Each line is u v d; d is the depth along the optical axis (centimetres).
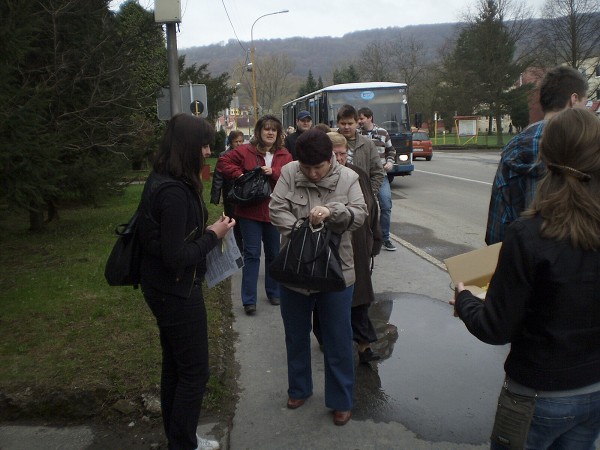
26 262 697
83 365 384
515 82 4500
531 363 184
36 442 329
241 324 508
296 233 311
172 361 295
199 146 268
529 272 179
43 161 669
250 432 333
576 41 3681
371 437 326
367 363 422
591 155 177
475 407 357
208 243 274
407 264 712
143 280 275
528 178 301
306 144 314
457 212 1163
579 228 173
